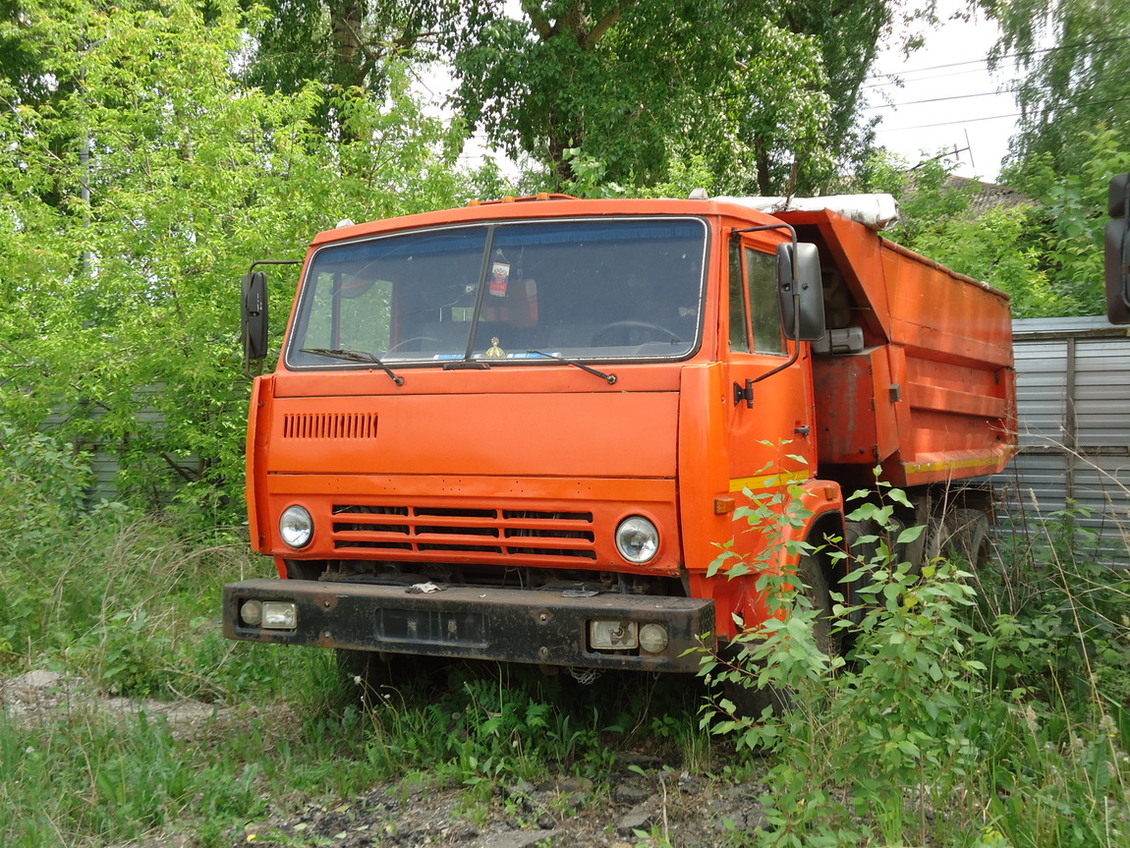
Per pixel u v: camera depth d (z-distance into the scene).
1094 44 23.88
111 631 6.48
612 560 4.76
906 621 3.92
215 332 10.87
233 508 11.00
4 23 16.48
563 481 4.82
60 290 11.50
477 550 5.06
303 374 5.50
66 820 4.33
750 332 5.30
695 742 5.05
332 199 11.21
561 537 4.90
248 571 9.15
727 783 4.75
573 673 5.17
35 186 12.88
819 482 5.81
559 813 4.48
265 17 13.27
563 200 5.47
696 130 21.56
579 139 21.73
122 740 5.15
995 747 4.52
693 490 4.62
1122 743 4.74
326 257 5.80
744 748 4.98
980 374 9.10
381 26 23.39
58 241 11.59
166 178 11.26
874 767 3.96
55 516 8.61
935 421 7.89
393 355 5.43
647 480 4.69
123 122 12.18
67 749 4.99
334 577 5.46
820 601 5.71
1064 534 7.27
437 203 11.45
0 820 4.21
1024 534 7.82
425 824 4.40
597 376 4.82
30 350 11.33
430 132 11.76
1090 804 3.92
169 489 11.84
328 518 5.35
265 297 5.86
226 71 12.67
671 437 4.68
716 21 20.62
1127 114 22.75
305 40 22.75
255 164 11.77
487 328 5.23
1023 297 13.05
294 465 5.43
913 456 7.16
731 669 4.80
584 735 5.25
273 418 5.55
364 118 11.75
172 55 12.31
